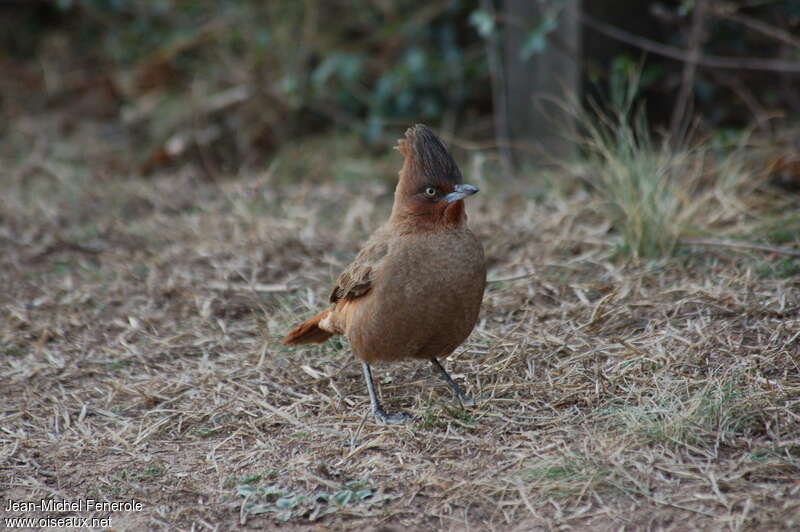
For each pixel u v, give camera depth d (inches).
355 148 693.9
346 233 536.4
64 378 393.4
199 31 789.2
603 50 585.3
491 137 673.6
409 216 335.9
